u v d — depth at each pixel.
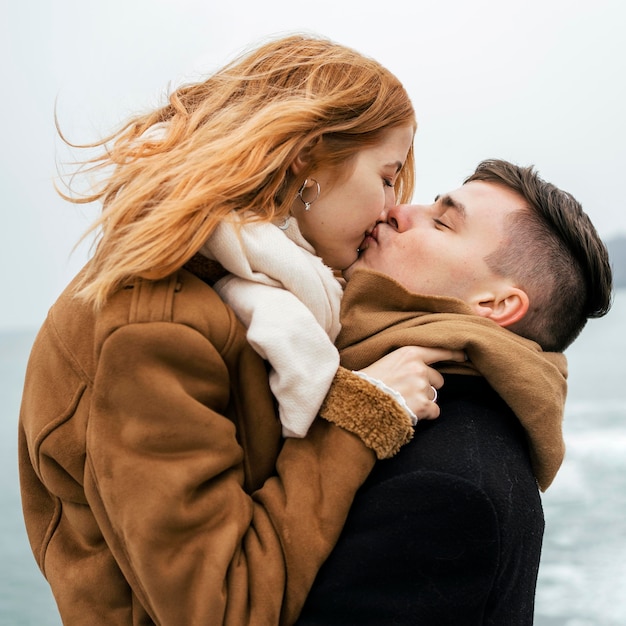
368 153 1.20
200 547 0.99
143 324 1.02
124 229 1.05
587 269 1.34
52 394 1.09
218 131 1.13
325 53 1.22
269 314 1.05
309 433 1.08
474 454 1.11
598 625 3.42
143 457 1.00
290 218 1.17
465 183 1.42
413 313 1.22
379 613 1.04
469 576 1.05
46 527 1.19
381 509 1.06
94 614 1.09
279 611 1.01
